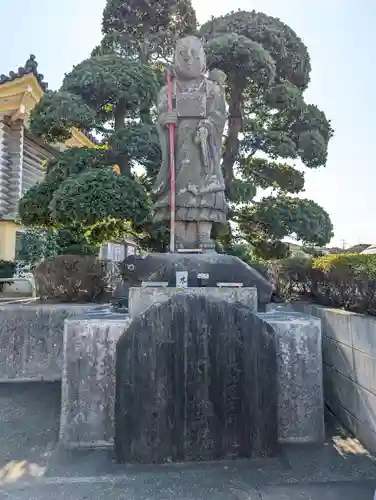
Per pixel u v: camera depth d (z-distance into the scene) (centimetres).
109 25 1226
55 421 493
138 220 773
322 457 404
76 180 761
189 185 601
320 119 1013
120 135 872
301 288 756
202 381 407
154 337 409
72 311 666
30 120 856
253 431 405
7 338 655
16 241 1419
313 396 452
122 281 572
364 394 427
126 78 862
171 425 398
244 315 421
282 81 984
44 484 350
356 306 501
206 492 338
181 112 608
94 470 376
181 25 1233
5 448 421
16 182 1409
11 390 607
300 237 912
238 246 1111
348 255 564
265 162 1059
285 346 457
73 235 1373
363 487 344
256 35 941
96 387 435
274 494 334
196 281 540
